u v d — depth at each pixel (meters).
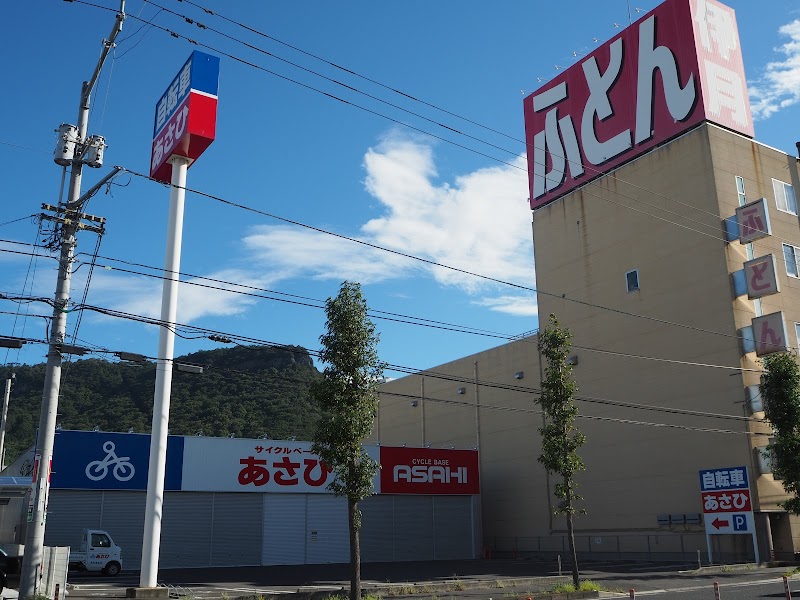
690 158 42.75
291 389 105.12
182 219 28.25
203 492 39.09
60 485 35.03
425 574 34.59
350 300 21.47
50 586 21.45
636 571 33.97
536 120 53.97
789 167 45.25
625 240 45.78
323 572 35.72
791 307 42.25
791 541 36.41
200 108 28.30
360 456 21.05
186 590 26.95
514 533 49.44
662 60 45.34
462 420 55.56
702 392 39.56
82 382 101.12
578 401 46.66
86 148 20.59
